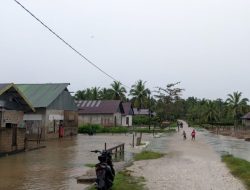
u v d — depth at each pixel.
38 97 42.62
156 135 54.59
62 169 18.08
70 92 48.81
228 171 18.55
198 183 14.99
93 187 12.94
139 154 26.00
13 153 24.97
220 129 80.88
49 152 26.42
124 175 16.12
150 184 14.38
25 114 41.19
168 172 17.84
